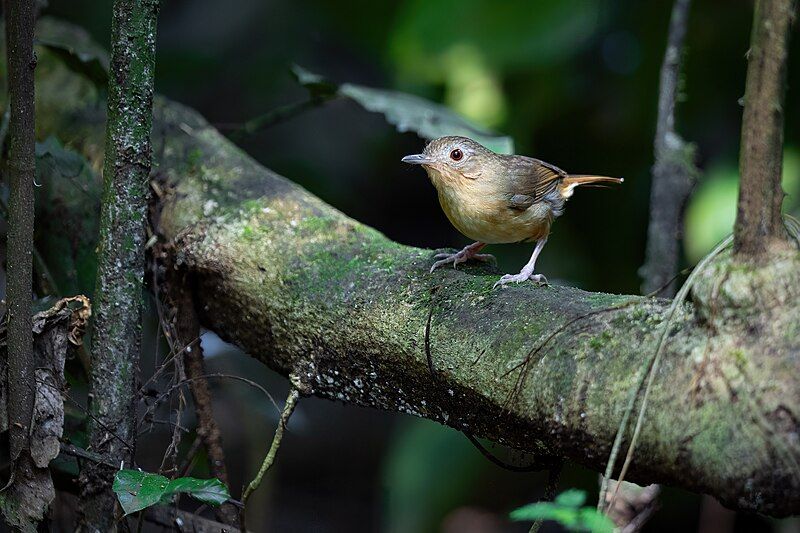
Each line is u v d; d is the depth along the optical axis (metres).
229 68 15.84
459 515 11.54
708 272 4.39
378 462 14.92
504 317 5.33
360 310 6.05
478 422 5.44
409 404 5.94
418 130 8.98
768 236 4.25
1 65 8.48
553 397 4.75
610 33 13.22
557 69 12.78
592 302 5.19
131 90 5.85
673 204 8.88
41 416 5.62
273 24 15.93
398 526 11.49
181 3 16.38
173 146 8.08
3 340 5.68
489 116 12.84
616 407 4.47
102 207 6.00
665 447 4.26
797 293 4.15
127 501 5.21
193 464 7.59
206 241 7.10
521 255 13.16
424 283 6.05
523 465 5.86
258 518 11.27
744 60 12.34
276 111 9.43
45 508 5.60
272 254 6.82
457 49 12.41
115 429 5.95
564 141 13.40
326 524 13.93
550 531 11.76
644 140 12.91
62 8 14.98
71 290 7.67
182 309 7.19
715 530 11.34
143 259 6.07
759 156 4.19
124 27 5.79
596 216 13.23
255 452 10.93
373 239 6.88
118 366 5.95
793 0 4.09
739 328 4.21
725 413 4.10
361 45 15.22
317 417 15.33
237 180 7.66
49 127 8.68
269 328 6.63
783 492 3.95
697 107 12.59
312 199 7.42
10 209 5.37
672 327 4.50
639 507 7.48
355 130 16.06
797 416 3.92
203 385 7.11
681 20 9.05
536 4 12.16
